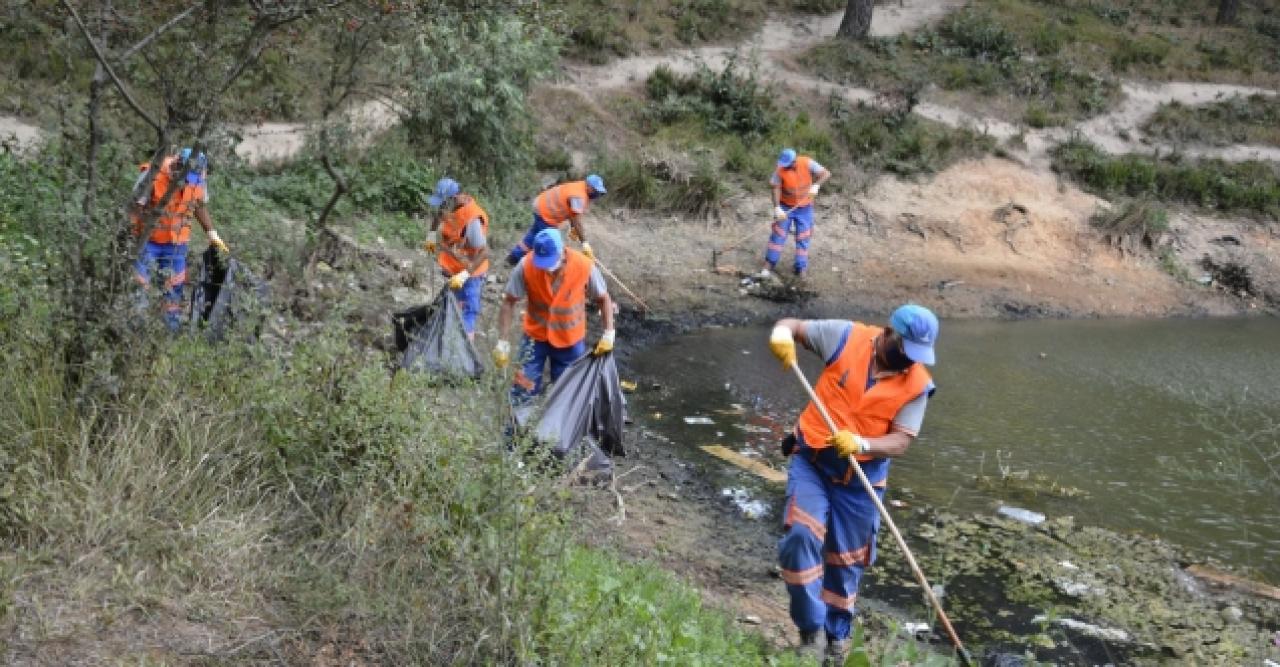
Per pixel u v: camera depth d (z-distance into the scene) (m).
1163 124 19.67
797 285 13.84
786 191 13.65
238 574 3.88
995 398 10.42
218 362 4.78
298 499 4.25
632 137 16.77
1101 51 21.94
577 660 3.73
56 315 4.41
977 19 22.00
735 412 9.29
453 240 8.33
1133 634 5.92
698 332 11.90
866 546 5.05
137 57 5.29
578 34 18.58
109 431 4.27
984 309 14.15
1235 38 24.03
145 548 3.85
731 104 17.61
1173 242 16.62
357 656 3.67
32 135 11.02
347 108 12.45
